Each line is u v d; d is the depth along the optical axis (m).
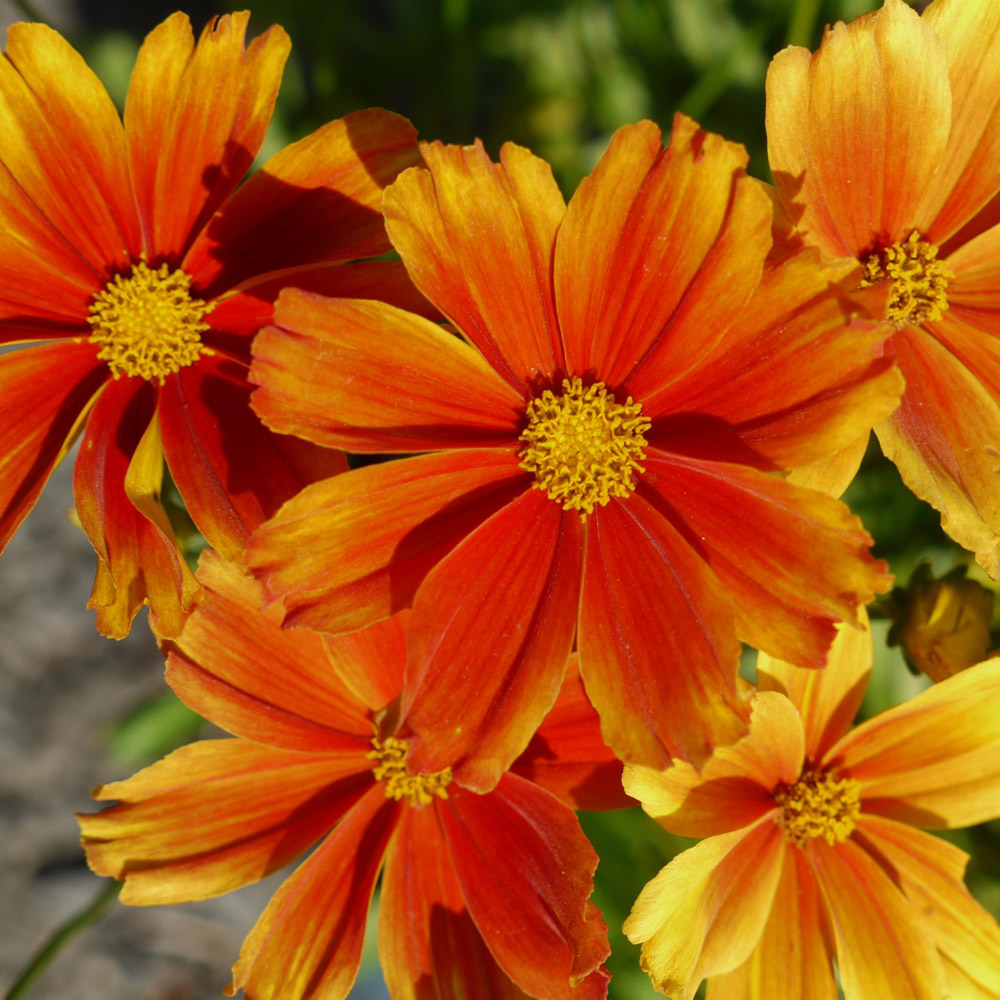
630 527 0.21
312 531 0.20
